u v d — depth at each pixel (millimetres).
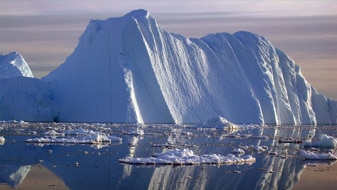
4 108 168125
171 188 63719
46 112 171625
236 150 94938
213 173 73000
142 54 182500
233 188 64938
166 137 123625
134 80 180125
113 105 172625
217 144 110125
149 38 188125
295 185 67438
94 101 175375
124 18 186250
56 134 118500
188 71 198250
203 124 169000
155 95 181875
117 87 174500
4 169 71312
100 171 71625
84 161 79500
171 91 187750
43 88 178125
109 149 94812
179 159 80812
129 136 123625
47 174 68812
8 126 143250
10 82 173250
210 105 196625
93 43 186625
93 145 101188
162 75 187125
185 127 162750
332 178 71938
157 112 181875
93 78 179375
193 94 194000
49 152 88500
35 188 61125
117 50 181125
